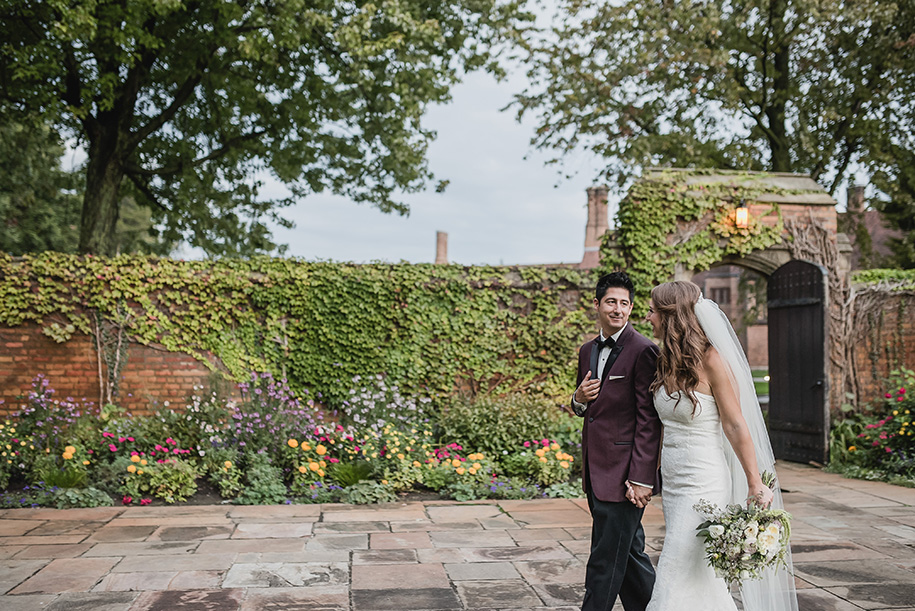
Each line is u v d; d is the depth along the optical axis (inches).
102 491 233.1
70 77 390.3
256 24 365.4
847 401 347.3
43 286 299.7
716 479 105.3
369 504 231.8
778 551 95.0
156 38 355.3
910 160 507.8
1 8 339.6
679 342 107.3
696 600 101.5
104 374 305.4
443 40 403.5
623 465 112.3
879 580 154.5
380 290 325.1
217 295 314.7
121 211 899.4
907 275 368.5
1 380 296.5
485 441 280.4
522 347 334.3
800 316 332.2
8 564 160.9
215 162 503.5
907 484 269.9
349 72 425.1
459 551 176.2
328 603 138.2
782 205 346.6
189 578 152.3
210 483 250.1
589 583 113.3
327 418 321.4
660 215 336.2
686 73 498.3
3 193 621.0
